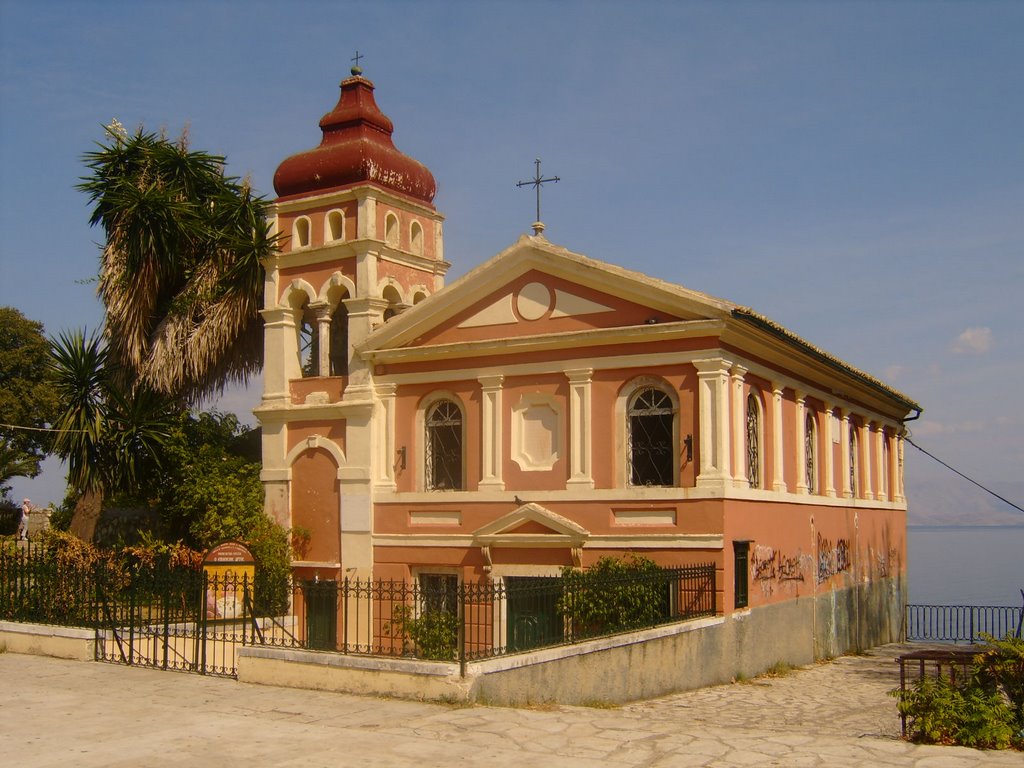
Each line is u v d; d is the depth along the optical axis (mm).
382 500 23438
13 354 43062
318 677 14938
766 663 22203
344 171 24734
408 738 12008
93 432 25781
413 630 17391
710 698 18203
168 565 20938
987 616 42094
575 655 15648
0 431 41688
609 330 21062
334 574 23734
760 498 21969
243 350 27609
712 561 20016
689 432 20438
